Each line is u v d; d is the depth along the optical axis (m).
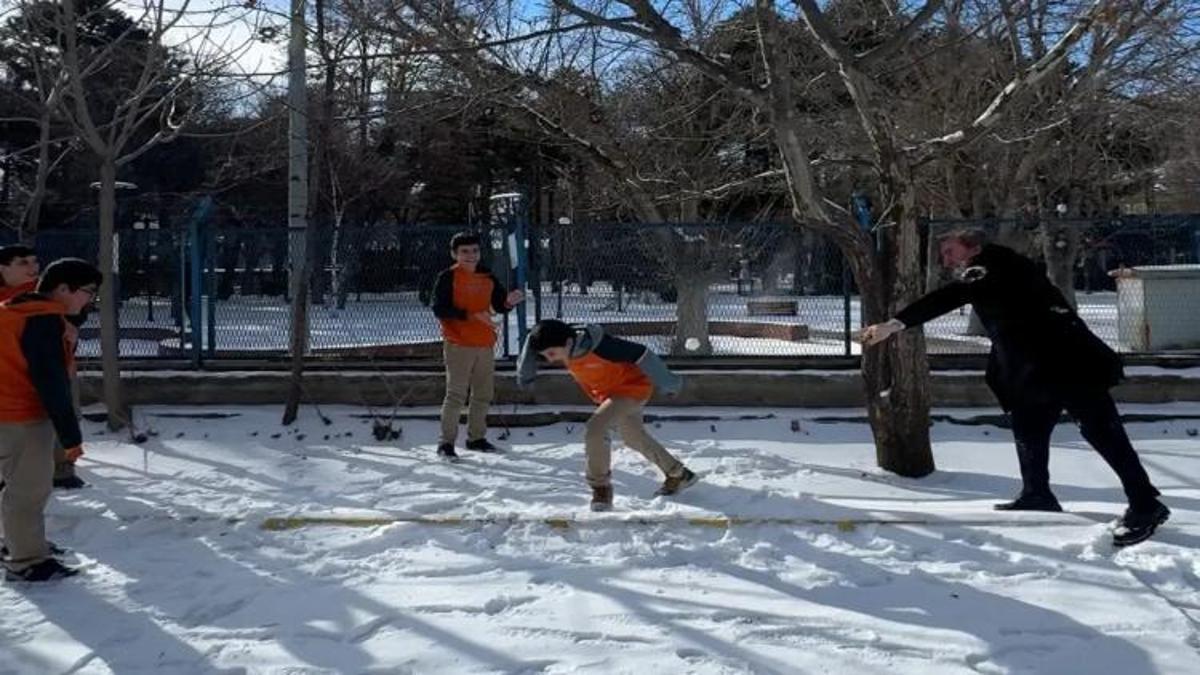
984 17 8.77
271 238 10.84
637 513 6.49
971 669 4.30
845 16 10.34
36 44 9.48
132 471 8.05
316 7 9.18
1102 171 17.69
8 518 5.37
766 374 10.04
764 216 16.50
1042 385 6.16
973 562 5.67
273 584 5.42
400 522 6.37
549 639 4.63
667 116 12.84
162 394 10.27
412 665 4.36
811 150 12.75
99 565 5.76
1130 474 5.93
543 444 9.07
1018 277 6.24
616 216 19.42
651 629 4.74
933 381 9.91
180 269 10.77
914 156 7.89
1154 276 11.16
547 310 10.74
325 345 10.78
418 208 38.53
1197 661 4.37
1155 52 10.66
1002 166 15.46
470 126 14.22
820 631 4.71
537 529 6.30
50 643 4.62
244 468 8.15
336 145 22.56
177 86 9.72
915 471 7.81
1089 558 5.74
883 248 7.95
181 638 4.68
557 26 8.67
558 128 12.12
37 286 5.86
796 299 10.64
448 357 8.53
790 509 6.68
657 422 9.68
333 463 8.30
